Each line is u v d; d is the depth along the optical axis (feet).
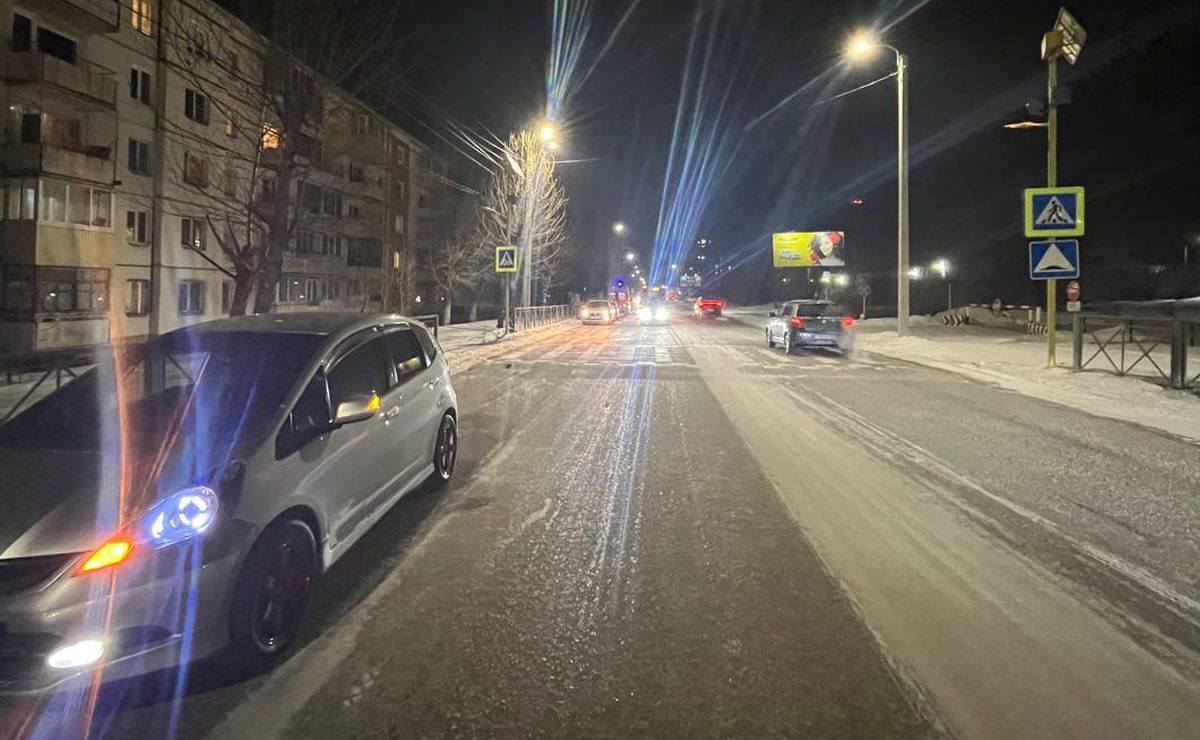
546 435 31.37
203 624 11.24
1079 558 17.13
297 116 42.22
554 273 162.61
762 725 10.69
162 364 15.79
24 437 13.50
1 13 74.49
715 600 14.88
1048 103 50.80
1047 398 42.45
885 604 14.71
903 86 84.48
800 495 22.30
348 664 12.38
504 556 17.20
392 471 18.03
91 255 81.61
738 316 198.18
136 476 11.88
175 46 48.70
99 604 10.43
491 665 12.34
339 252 136.77
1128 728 10.59
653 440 30.35
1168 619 14.06
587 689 11.63
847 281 211.20
